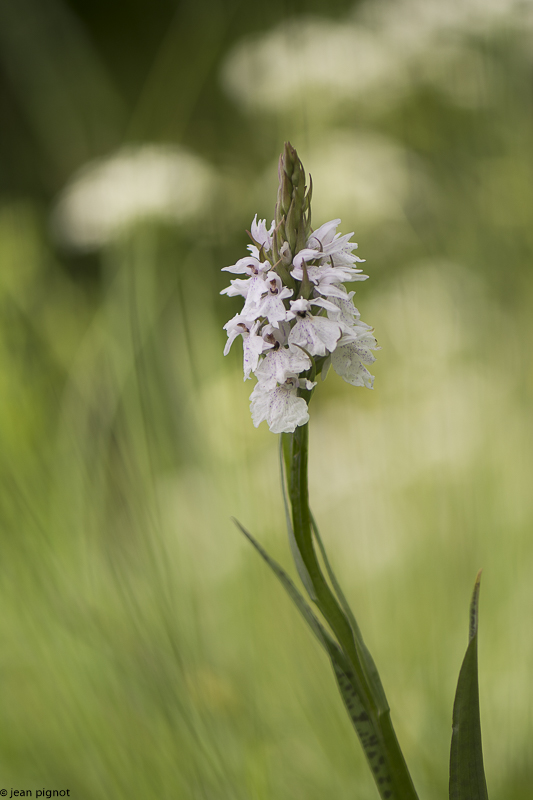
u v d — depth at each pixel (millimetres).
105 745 784
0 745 865
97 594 933
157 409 1167
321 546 588
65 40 1878
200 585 1016
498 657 972
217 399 1196
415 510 1107
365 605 1052
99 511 1065
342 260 586
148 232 1327
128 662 838
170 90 1489
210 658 896
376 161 1404
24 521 933
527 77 1271
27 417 1125
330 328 577
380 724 589
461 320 1251
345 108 1454
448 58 1348
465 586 1016
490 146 1280
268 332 583
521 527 1060
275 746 859
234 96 1589
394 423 1143
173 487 1150
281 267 582
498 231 1254
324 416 1366
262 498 1036
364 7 1530
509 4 1255
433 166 1416
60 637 864
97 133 1921
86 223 1347
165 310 1385
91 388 1207
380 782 591
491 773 879
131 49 2646
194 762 711
